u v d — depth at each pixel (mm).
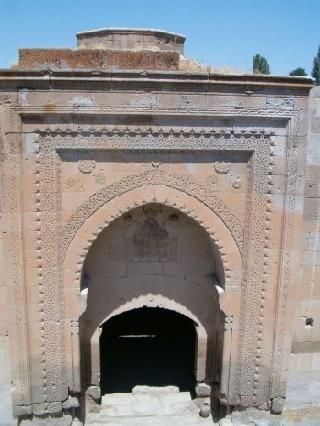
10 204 7258
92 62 7113
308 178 7648
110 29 8695
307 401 8867
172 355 11672
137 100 6992
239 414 8781
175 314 13859
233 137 7344
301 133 7355
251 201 7598
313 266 8102
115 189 7457
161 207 8148
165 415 9305
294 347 8523
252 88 7105
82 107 6941
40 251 7559
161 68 7230
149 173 7438
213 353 9133
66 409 8414
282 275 7926
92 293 8500
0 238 7504
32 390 8203
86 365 8953
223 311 8148
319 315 8383
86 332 8711
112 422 9062
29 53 6980
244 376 8469
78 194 7441
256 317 8180
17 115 6906
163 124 7188
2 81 6738
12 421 8383
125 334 12805
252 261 7875
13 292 7648
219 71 8203
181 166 7461
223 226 7766
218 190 7609
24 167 7184
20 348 7918
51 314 7863
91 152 7289
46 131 7062
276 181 7555
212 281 8422
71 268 7738
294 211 7652
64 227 7551
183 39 9367
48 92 6852
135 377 10648
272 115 7230
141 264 8484
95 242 8266
